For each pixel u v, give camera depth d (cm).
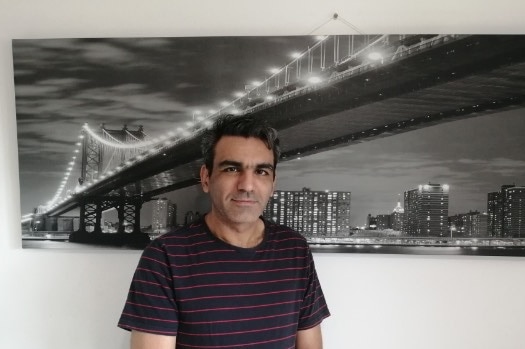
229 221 75
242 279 74
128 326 69
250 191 71
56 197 99
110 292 102
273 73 96
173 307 70
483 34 94
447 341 100
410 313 100
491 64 94
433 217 96
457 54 94
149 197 99
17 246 103
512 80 94
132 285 72
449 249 96
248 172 71
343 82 95
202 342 70
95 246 99
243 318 72
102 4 99
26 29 100
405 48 94
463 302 100
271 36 95
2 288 103
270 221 90
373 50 95
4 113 101
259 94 96
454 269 100
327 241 97
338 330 101
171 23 99
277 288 76
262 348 73
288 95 96
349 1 98
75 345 103
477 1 97
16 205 102
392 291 100
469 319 100
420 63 95
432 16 97
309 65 95
